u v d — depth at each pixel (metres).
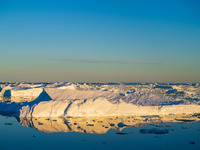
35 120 134.38
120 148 89.38
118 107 152.75
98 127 120.06
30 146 91.06
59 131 112.69
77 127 120.12
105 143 94.94
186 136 104.31
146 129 112.50
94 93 175.00
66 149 87.81
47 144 93.56
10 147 89.88
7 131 111.81
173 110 159.62
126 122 131.38
